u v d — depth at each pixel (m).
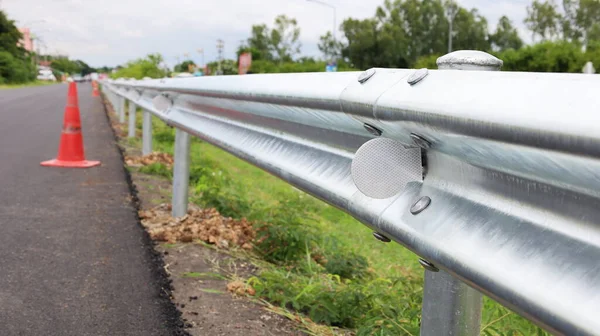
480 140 1.08
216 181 7.22
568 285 0.93
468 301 1.44
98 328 2.72
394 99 1.33
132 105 11.30
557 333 0.93
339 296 3.01
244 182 8.73
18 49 93.94
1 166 7.68
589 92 0.85
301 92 1.87
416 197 1.46
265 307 3.01
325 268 3.97
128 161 8.29
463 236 1.22
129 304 3.01
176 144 4.73
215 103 3.40
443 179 1.40
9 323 2.76
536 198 1.07
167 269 3.57
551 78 0.95
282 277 3.34
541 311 0.94
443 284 1.44
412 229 1.37
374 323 2.52
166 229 4.35
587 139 0.81
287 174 2.21
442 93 1.18
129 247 4.03
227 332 2.68
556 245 1.00
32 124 14.75
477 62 1.31
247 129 3.02
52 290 3.20
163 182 6.94
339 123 1.77
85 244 4.09
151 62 36.19
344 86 1.62
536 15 79.94
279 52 108.88
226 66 86.94
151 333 2.67
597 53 46.97
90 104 26.39
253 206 5.71
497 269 1.08
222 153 12.45
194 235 4.23
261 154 2.61
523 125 0.93
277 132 2.56
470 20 87.38
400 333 2.40
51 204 5.43
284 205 4.63
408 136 1.39
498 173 1.17
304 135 2.22
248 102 2.58
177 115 4.63
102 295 3.13
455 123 1.11
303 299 3.02
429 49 87.69
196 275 3.46
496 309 2.75
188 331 2.69
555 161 0.93
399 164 1.47
